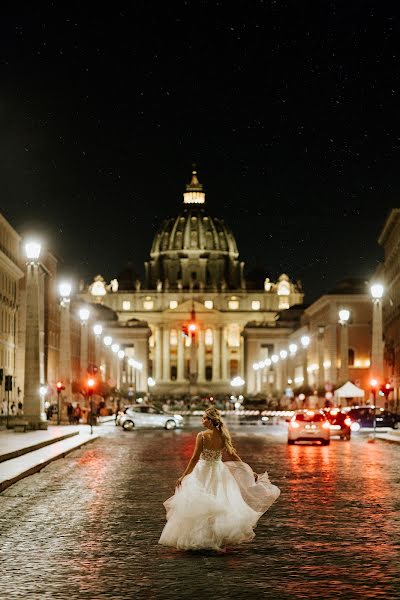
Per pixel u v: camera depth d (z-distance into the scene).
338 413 62.22
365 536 18.06
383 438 59.81
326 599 12.78
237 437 66.25
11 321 102.81
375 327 64.81
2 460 35.62
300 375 199.62
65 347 77.81
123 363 190.62
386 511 21.78
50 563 15.34
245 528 16.34
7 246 98.62
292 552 16.31
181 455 43.75
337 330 153.50
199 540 16.14
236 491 16.41
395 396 113.50
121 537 18.03
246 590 13.34
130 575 14.36
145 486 28.11
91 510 22.16
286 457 42.53
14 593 13.14
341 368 78.94
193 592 13.20
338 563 15.32
